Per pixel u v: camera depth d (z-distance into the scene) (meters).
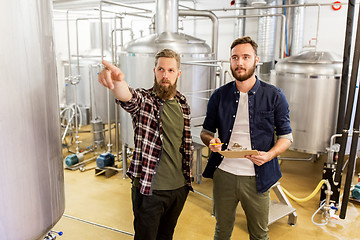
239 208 3.06
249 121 1.78
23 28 0.78
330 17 4.88
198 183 3.63
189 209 3.04
